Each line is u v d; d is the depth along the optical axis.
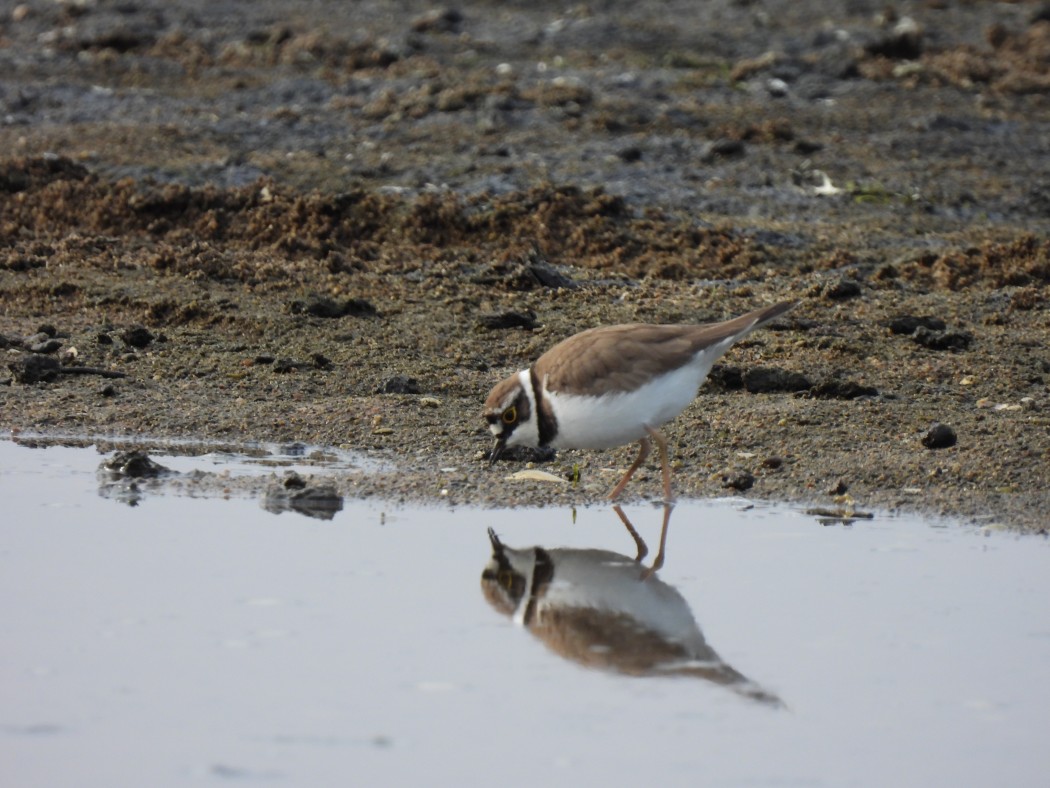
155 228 16.67
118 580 9.16
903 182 19.06
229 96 22.27
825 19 27.39
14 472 11.08
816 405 12.35
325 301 14.59
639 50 25.03
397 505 10.51
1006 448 11.23
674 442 11.69
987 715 7.46
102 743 7.17
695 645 8.30
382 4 28.19
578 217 16.77
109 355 13.64
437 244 16.53
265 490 10.66
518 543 9.84
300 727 7.33
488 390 12.90
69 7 26.58
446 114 21.20
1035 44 25.47
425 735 7.26
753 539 9.85
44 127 20.38
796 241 16.83
